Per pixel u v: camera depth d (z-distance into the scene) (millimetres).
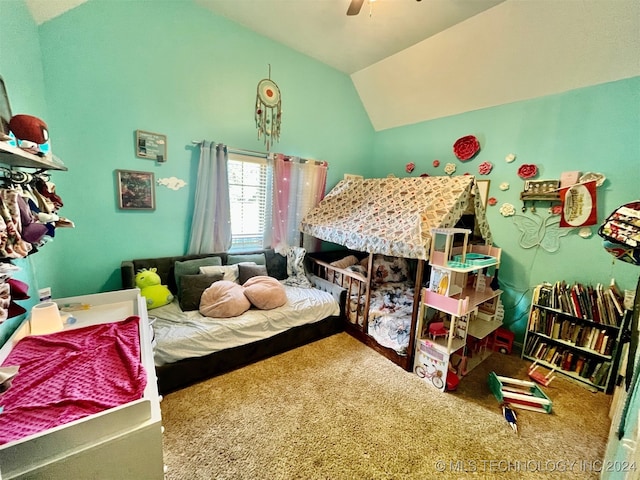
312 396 1891
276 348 2381
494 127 2846
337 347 2557
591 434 1684
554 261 2492
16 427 717
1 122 1111
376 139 4164
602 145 2201
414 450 1511
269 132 3070
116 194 2271
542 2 2016
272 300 2408
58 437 681
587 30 2004
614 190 2160
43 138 1051
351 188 3389
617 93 2109
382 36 2699
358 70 3500
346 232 2664
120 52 2127
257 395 1878
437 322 2203
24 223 896
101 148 2152
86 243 2191
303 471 1359
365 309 2584
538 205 2559
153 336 1814
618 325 2021
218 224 2814
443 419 1744
